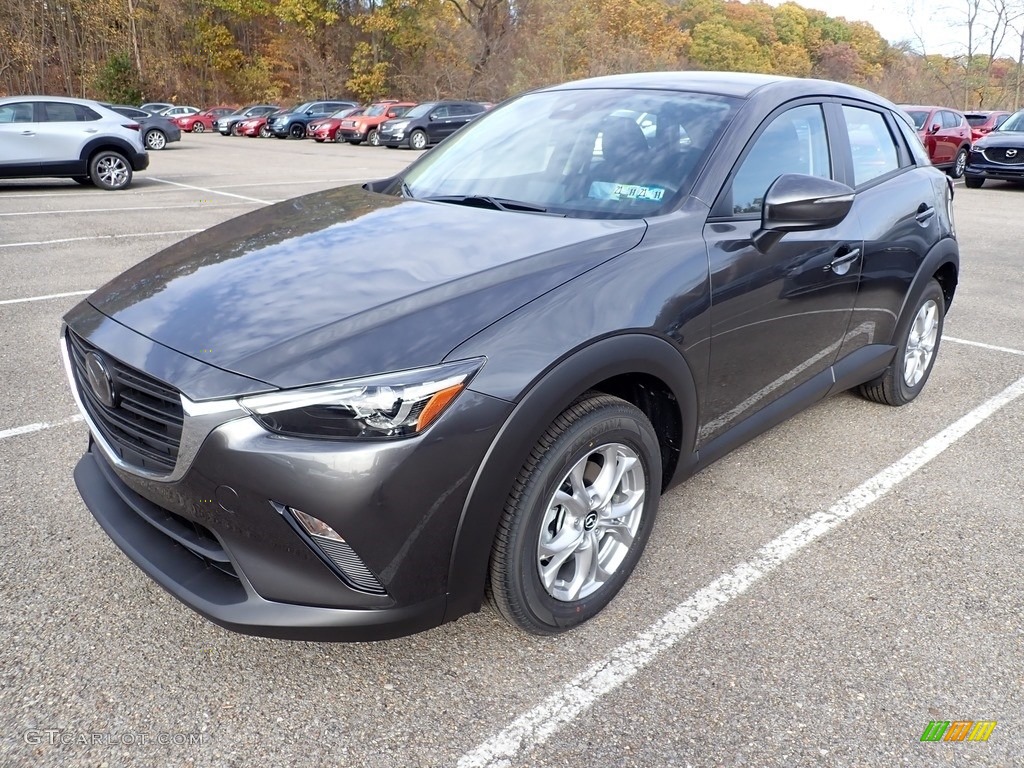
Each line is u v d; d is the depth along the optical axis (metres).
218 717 2.03
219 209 10.55
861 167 3.45
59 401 3.97
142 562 2.13
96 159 12.66
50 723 1.99
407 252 2.33
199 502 1.92
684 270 2.40
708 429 2.70
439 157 3.35
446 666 2.23
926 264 3.75
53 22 45.12
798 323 2.95
